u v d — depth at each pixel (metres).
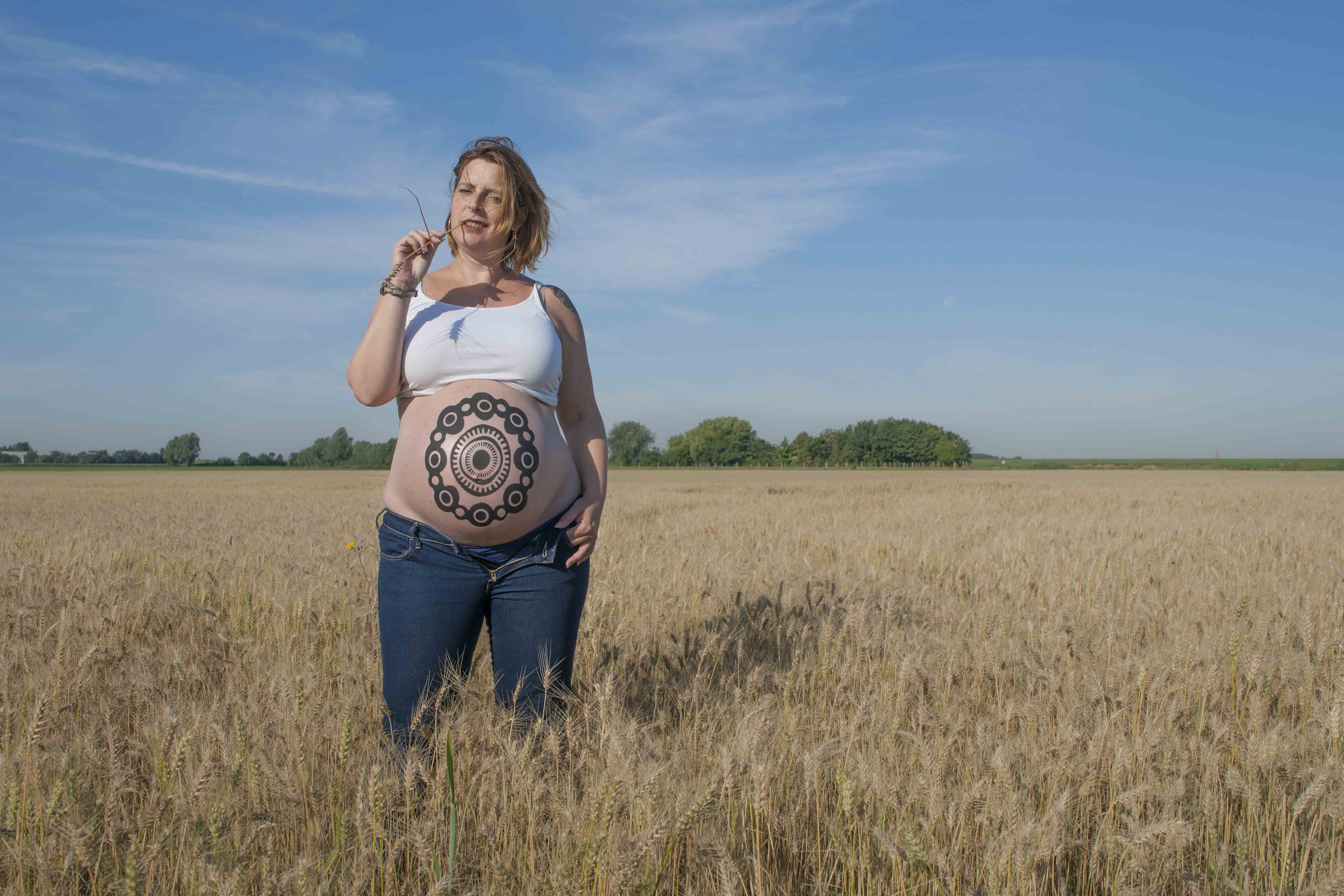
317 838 2.01
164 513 15.30
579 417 2.60
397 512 2.34
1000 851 1.94
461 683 2.39
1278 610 4.46
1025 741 2.60
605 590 4.43
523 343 2.32
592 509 2.46
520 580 2.34
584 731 2.32
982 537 10.02
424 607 2.30
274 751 2.18
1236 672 3.17
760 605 4.17
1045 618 4.65
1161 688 3.02
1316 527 11.82
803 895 2.05
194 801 1.88
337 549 6.88
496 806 2.10
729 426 136.50
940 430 134.62
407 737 2.28
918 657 3.11
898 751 2.51
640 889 1.73
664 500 20.86
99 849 1.81
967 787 2.25
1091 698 2.90
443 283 2.48
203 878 1.65
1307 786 2.32
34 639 3.46
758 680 3.01
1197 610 4.93
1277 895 2.03
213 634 3.62
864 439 135.75
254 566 5.93
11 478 54.75
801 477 59.41
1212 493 25.38
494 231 2.41
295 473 79.94
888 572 6.34
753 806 2.14
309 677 2.52
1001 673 3.30
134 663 3.23
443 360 2.29
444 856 1.89
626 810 1.91
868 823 2.08
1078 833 2.24
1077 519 13.35
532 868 1.85
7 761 2.00
